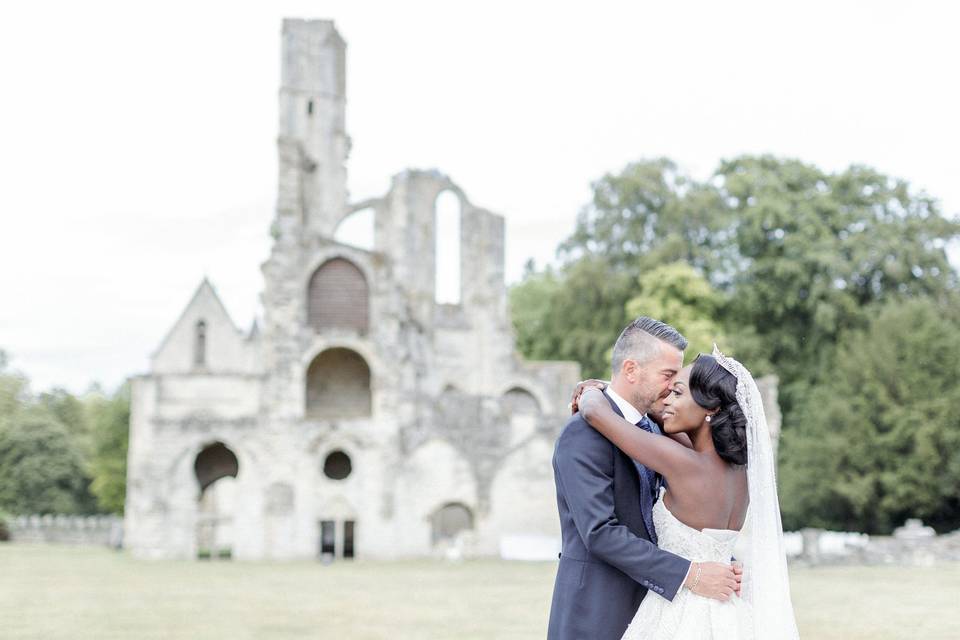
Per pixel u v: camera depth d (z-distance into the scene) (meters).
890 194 76.31
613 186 81.81
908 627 23.70
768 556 8.49
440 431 64.06
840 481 60.69
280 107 75.81
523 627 25.80
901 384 60.69
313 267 66.19
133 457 63.75
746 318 75.88
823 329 72.81
